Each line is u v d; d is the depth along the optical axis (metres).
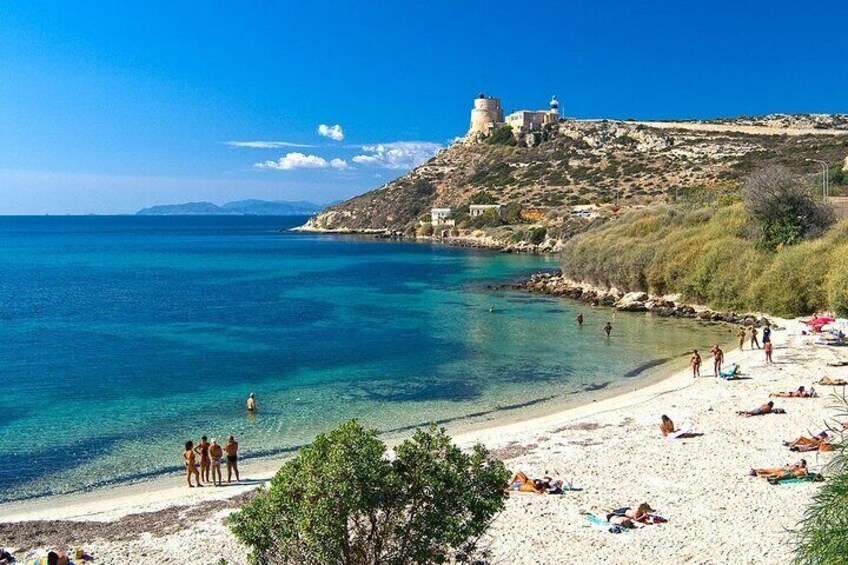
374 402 38.34
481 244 182.75
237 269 129.50
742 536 18.89
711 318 65.81
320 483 13.46
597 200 179.88
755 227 72.88
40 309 76.50
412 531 14.45
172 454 29.84
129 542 20.05
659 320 66.75
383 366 47.50
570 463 26.03
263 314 72.50
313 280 108.31
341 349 53.59
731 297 67.75
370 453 13.89
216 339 58.09
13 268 133.12
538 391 40.41
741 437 28.38
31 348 53.97
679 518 20.42
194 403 38.16
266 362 48.88
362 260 148.00
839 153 163.12
